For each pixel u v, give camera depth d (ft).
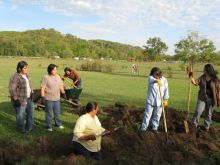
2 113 44.19
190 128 35.65
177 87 98.84
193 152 29.12
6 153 27.04
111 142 29.58
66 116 44.01
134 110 45.78
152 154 27.50
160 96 33.12
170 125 37.14
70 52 486.38
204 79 36.50
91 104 27.35
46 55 459.73
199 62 184.55
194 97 73.10
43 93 35.94
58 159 26.30
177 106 58.39
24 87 34.42
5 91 68.18
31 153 28.14
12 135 33.83
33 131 35.83
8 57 383.45
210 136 35.04
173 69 217.36
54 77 36.52
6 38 489.26
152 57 383.65
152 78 33.99
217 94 36.17
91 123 27.30
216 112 48.65
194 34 176.86
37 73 136.15
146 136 29.73
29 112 35.63
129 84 101.86
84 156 26.73
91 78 122.62
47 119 36.37
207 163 27.86
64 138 32.12
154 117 34.50
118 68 213.46
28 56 438.40
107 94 72.59
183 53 178.50
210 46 176.14
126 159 26.48
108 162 26.73
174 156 27.81
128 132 30.76
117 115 44.11
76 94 49.96
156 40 380.37
